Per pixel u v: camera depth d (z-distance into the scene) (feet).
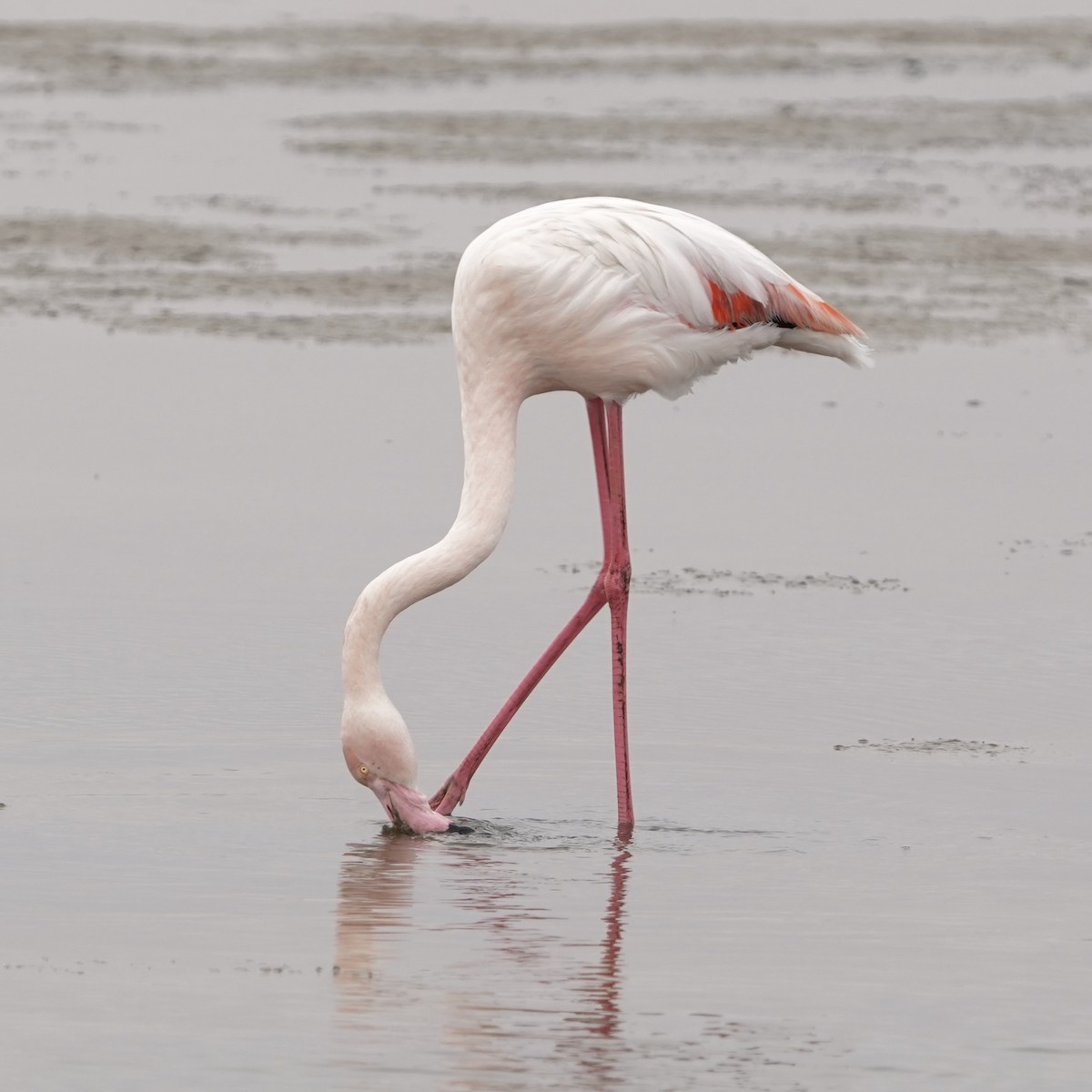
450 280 89.71
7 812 33.60
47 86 151.53
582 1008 24.95
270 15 201.77
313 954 26.89
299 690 41.42
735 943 27.71
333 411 69.41
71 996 25.00
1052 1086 22.80
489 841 32.99
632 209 35.60
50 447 64.18
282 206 106.83
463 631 46.52
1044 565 53.47
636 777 36.65
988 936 28.19
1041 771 37.06
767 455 66.23
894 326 83.20
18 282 87.81
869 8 220.02
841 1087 22.65
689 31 195.93
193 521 56.18
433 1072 22.79
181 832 32.89
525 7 216.13
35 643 44.27
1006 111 147.74
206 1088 22.20
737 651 45.03
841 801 35.27
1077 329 84.02
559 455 65.92
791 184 115.34
